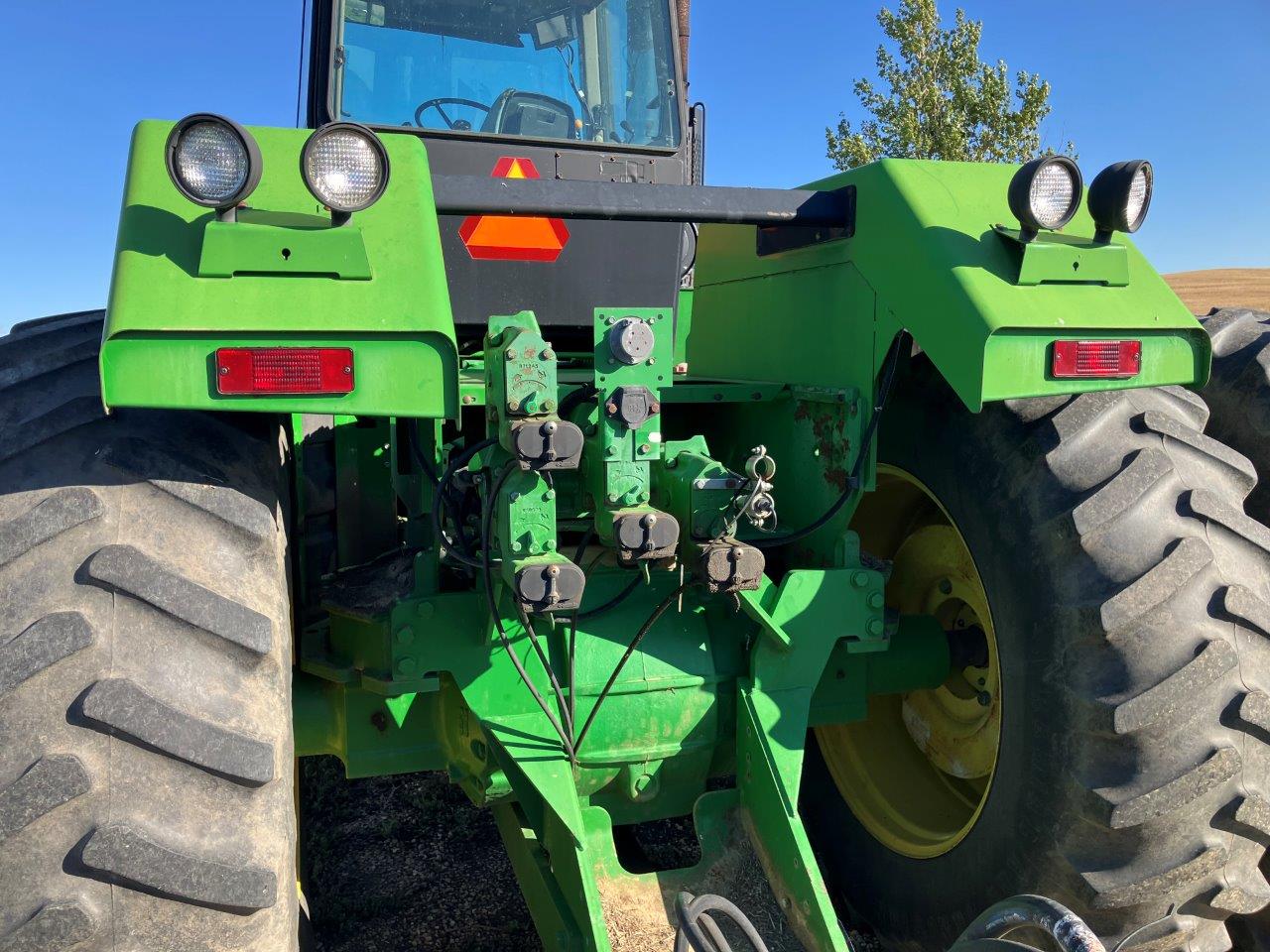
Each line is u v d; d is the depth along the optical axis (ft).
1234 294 100.12
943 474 8.07
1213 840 6.39
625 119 10.93
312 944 6.74
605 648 8.01
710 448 10.50
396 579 7.98
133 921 4.72
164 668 4.99
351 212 5.66
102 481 5.41
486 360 6.67
